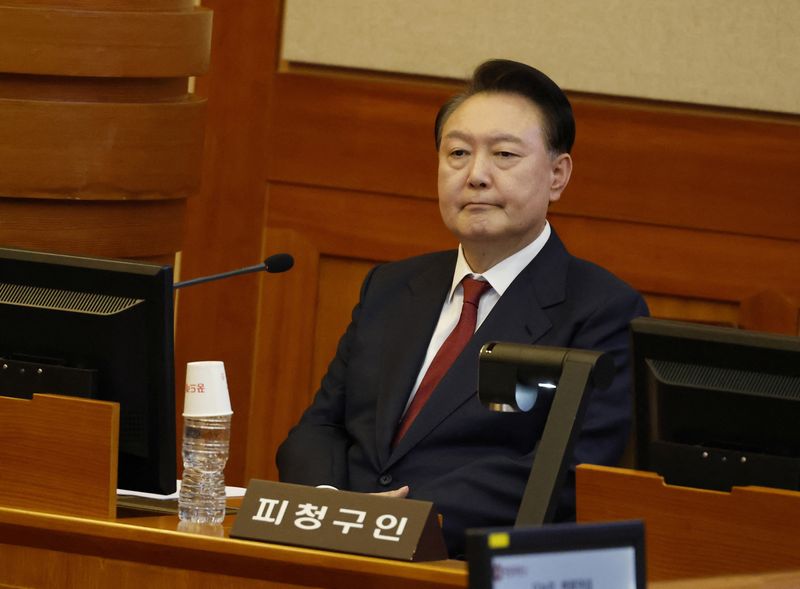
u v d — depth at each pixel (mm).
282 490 5520
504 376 5129
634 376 5770
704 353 5590
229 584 5473
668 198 10984
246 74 11586
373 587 5211
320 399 8117
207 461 6070
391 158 11359
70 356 6211
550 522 4840
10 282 6336
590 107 11047
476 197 7434
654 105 11055
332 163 11461
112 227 8500
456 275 7750
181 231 8984
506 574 3125
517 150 7426
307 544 5344
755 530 5285
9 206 8297
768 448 5492
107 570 5699
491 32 11125
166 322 6062
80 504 5961
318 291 11609
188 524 5926
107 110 8281
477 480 6902
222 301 11703
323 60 11367
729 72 10859
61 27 8086
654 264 11039
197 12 8734
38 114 8156
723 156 10930
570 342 7297
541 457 4906
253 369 11703
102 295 6168
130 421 6168
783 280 10906
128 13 8250
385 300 8039
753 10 10820
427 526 5270
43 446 6023
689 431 5621
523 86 7551
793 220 10875
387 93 11336
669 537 5410
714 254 10977
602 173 11047
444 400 7289
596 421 7102
